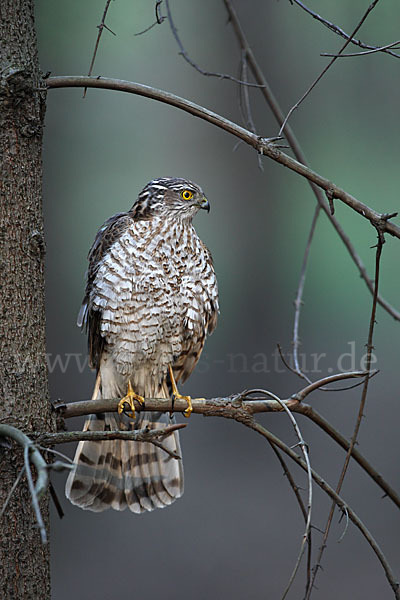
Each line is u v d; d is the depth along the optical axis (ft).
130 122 53.47
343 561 35.73
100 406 14.89
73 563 35.37
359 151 57.26
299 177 55.36
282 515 39.45
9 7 13.50
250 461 44.91
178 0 53.16
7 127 13.46
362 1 51.98
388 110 56.85
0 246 13.46
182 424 12.63
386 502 40.34
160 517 39.34
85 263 51.06
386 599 32.71
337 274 56.39
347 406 49.32
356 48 53.16
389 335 55.26
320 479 14.44
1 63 13.41
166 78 53.98
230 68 53.83
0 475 13.21
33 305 13.75
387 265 57.11
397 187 57.26
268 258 54.44
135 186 53.57
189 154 54.29
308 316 54.80
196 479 43.16
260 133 53.78
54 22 49.44
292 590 33.55
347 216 56.95
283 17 54.03
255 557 35.70
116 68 53.11
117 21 50.80
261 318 53.67
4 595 13.00
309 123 56.39
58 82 14.11
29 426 13.51
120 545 36.94
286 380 50.65
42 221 14.06
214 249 54.44
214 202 54.34
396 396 49.98
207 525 38.73
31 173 13.76
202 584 33.86
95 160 53.06
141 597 32.63
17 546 13.17
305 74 55.57
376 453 44.75
